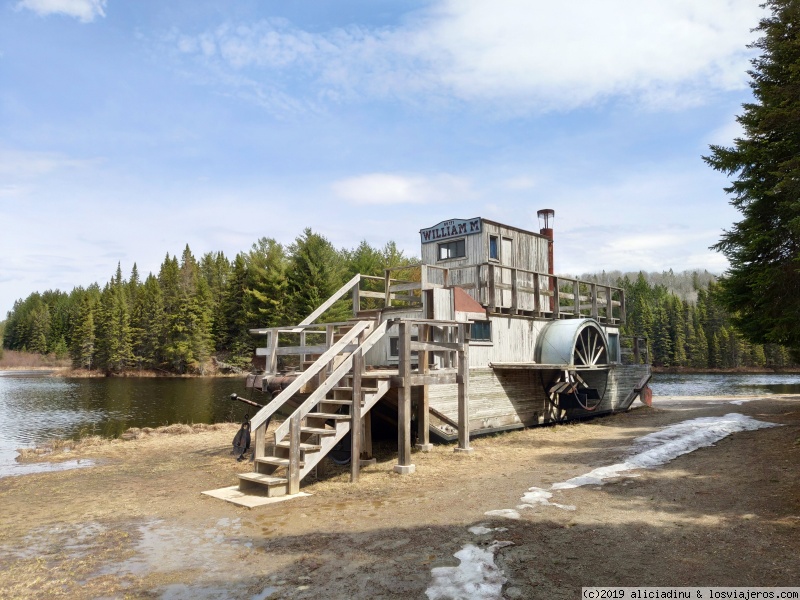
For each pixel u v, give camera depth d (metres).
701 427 14.12
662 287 112.44
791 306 13.99
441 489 8.43
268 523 6.93
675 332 75.12
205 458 12.22
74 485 9.82
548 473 9.40
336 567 5.38
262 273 53.88
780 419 15.67
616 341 20.27
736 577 4.90
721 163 15.65
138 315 67.25
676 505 7.16
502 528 6.35
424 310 13.31
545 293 17.50
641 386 20.53
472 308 14.39
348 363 9.35
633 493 7.83
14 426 20.55
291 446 8.39
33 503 8.54
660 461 10.16
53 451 14.13
